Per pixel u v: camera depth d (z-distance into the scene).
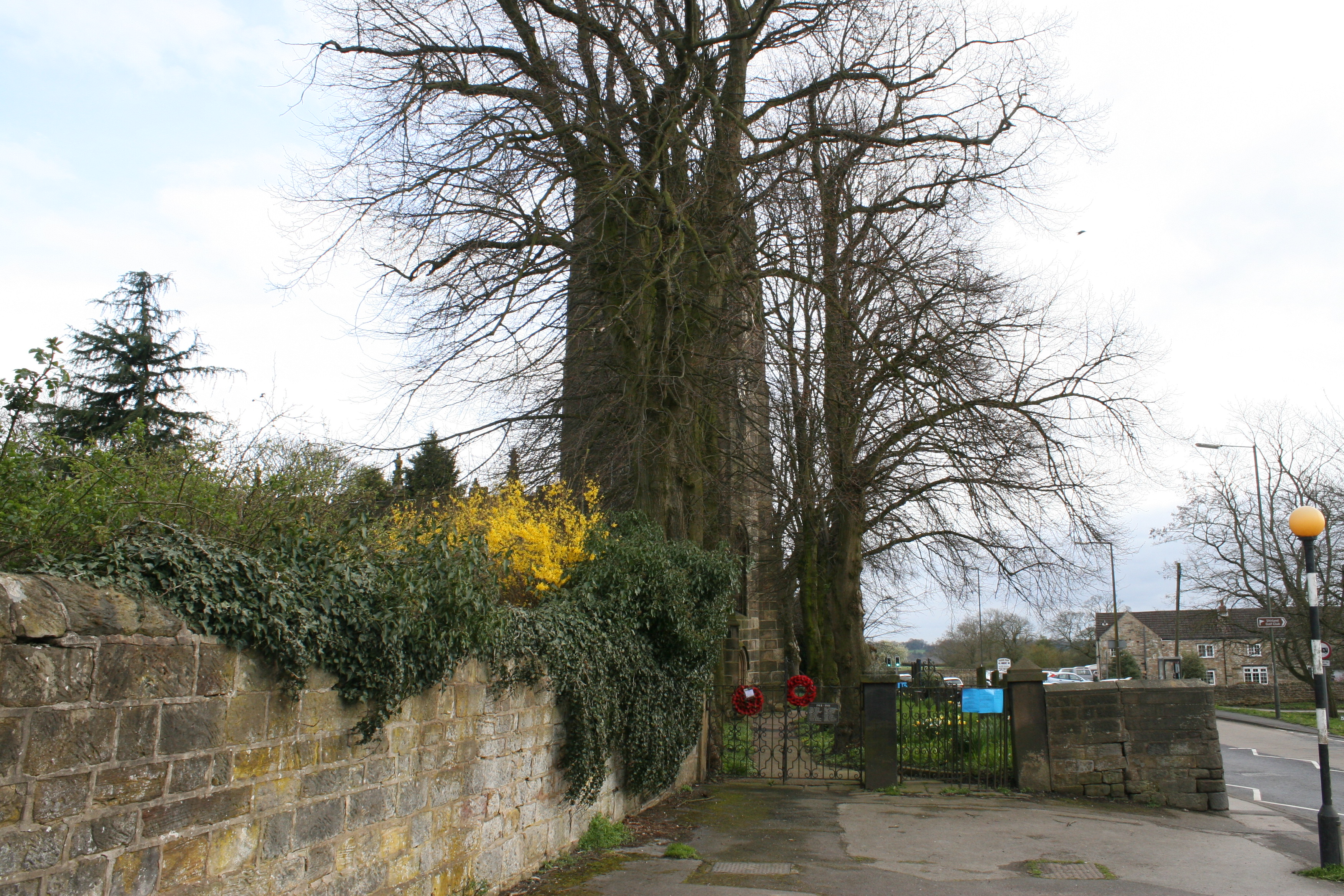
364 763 6.00
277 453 8.35
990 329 17.98
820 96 17.25
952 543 21.61
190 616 4.61
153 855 4.31
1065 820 12.10
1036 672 14.34
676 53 14.52
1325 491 40.19
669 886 8.23
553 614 8.96
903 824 11.59
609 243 14.84
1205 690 13.85
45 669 3.81
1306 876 9.33
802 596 23.33
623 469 15.95
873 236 18.91
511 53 14.23
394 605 6.02
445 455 15.38
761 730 16.17
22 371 5.29
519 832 8.30
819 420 18.02
